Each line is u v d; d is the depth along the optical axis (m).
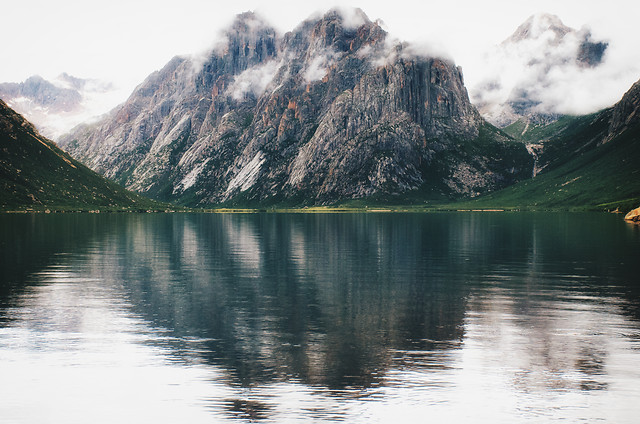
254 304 58.53
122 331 47.50
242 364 39.06
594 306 56.88
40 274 77.88
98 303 58.53
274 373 37.31
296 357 40.56
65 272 80.00
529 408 32.00
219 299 61.16
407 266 87.81
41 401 33.22
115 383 35.72
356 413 31.28
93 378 36.59
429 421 30.42
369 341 44.47
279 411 31.55
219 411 31.69
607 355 40.84
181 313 54.22
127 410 31.94
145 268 85.25
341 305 57.97
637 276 76.19
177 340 44.84
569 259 94.81
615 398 33.34
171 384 35.50
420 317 52.53
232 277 76.75
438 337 45.56
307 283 71.81
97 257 98.50
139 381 36.03
